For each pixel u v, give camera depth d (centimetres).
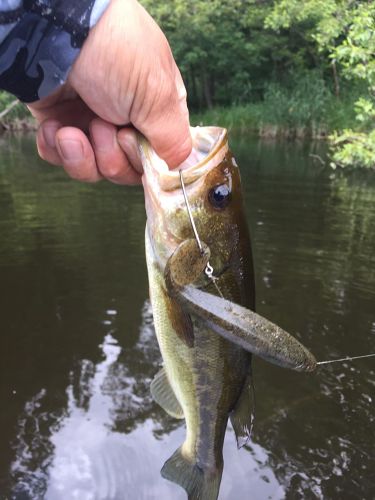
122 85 20
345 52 139
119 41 19
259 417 61
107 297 88
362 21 136
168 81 21
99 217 138
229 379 28
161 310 25
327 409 62
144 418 60
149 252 25
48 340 75
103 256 108
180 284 21
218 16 397
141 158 23
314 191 172
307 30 344
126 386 65
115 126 23
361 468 53
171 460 30
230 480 52
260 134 329
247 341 19
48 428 58
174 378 27
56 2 18
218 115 361
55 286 92
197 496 29
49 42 19
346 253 111
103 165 24
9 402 62
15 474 51
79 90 21
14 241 117
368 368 70
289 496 50
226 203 24
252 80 411
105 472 52
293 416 61
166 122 22
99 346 73
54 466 53
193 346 26
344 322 81
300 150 273
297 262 105
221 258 25
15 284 93
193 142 25
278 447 56
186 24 389
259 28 392
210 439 28
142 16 20
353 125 272
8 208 147
